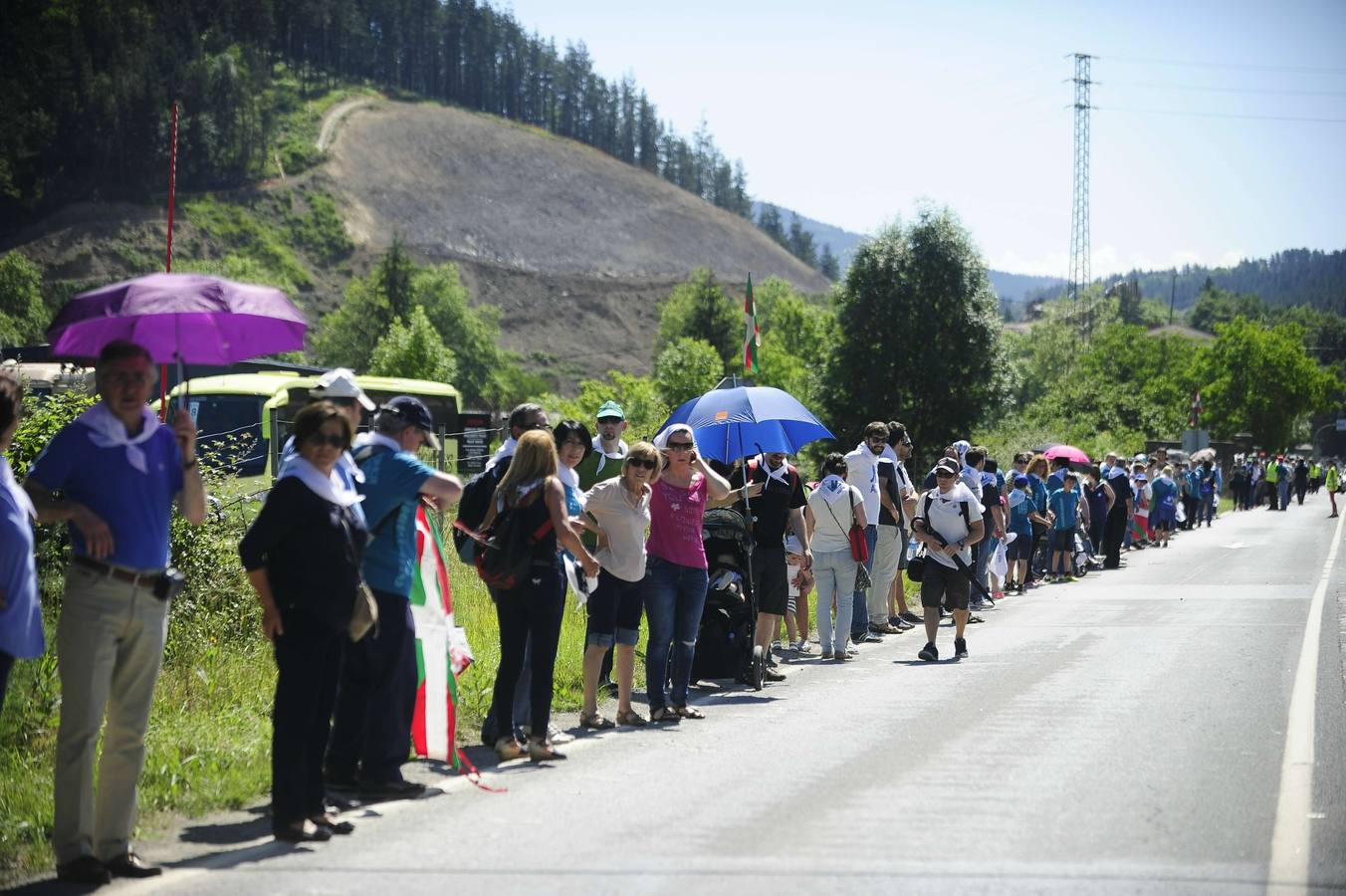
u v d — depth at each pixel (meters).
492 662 10.59
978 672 11.38
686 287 132.38
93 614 5.56
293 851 5.88
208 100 182.50
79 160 168.25
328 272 168.50
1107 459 25.31
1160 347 119.44
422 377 90.19
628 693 9.23
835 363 55.31
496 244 192.50
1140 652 12.41
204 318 6.85
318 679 6.14
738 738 8.52
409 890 5.18
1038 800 6.60
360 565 6.97
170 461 5.85
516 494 7.97
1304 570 22.28
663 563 9.35
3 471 5.34
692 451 9.41
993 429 56.28
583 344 169.88
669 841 5.88
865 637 14.17
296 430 6.20
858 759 7.71
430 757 7.73
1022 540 19.53
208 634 10.12
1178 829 6.03
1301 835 5.92
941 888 5.11
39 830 6.13
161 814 6.60
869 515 14.16
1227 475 72.62
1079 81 104.38
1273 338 110.19
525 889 5.15
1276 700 9.63
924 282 53.94
